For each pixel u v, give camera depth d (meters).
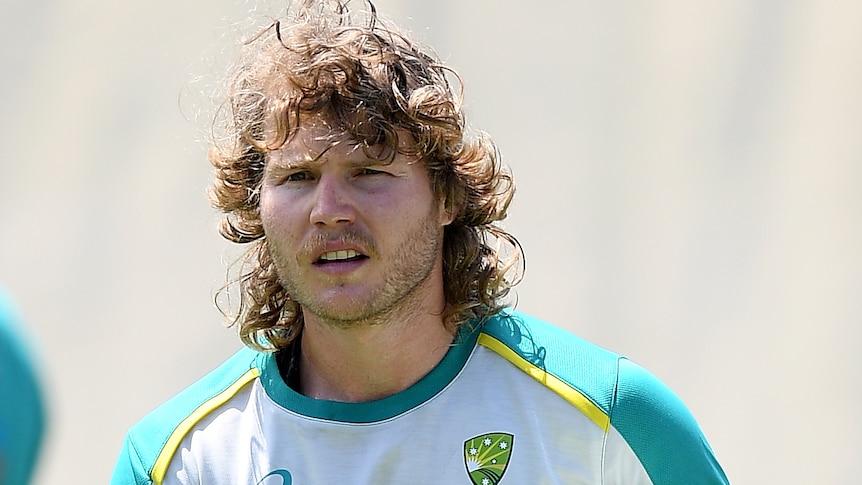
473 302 6.49
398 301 6.06
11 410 2.19
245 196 6.95
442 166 6.41
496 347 6.45
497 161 6.87
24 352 2.23
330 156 5.96
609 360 6.36
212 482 6.35
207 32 15.88
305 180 6.11
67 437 15.50
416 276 6.13
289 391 6.43
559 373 6.28
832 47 15.15
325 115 5.98
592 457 6.06
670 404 6.25
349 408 6.29
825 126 15.08
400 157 6.11
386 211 5.98
